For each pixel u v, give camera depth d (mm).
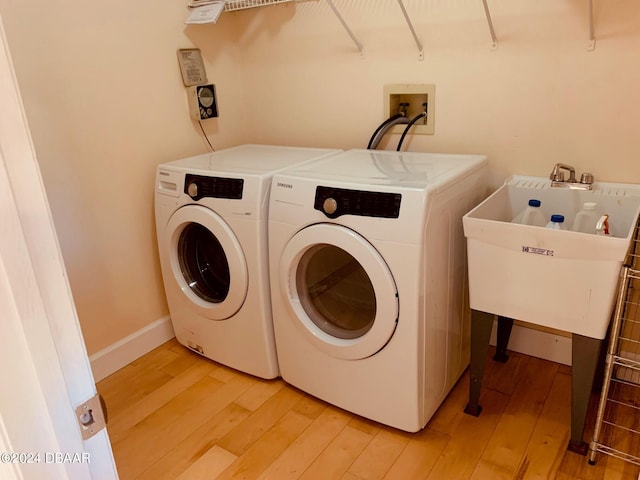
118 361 2037
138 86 1953
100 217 1897
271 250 1665
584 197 1608
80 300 1882
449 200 1472
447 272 1541
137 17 1905
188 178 1807
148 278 2125
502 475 1420
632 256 1508
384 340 1475
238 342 1898
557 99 1658
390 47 1934
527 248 1353
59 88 1696
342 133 2191
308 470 1484
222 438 1635
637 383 1735
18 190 481
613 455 1455
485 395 1762
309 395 1830
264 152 2109
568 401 1712
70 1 1681
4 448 506
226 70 2332
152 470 1518
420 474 1442
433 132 1940
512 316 1474
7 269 480
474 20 1724
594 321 1323
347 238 1438
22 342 500
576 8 1540
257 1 1938
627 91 1539
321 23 2074
